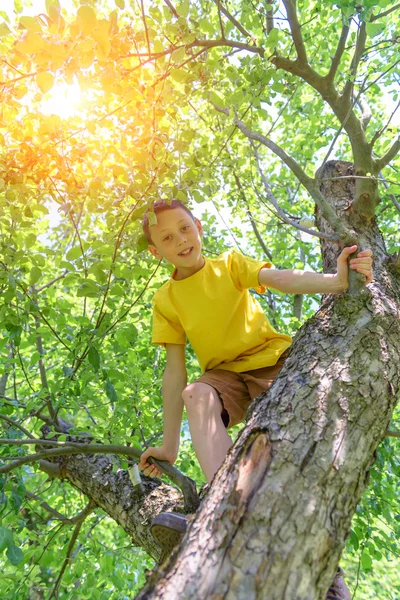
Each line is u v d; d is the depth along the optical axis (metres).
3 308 2.34
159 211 2.06
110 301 2.34
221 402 2.01
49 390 2.82
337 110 2.44
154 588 1.08
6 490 2.49
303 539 1.12
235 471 1.29
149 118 1.90
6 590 3.09
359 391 1.53
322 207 1.79
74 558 3.27
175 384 2.24
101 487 2.74
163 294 2.32
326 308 2.00
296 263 4.98
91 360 2.37
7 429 2.82
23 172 1.94
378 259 2.28
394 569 7.01
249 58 2.05
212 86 2.07
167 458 2.12
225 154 2.59
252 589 1.01
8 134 1.98
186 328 2.21
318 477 1.25
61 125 1.92
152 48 1.86
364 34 2.24
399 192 3.34
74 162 2.02
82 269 2.28
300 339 1.86
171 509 2.38
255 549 1.08
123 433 2.63
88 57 1.57
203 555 1.09
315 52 3.25
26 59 1.61
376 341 1.72
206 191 2.25
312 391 1.51
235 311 2.19
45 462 3.04
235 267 2.21
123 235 2.18
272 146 1.83
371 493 3.73
